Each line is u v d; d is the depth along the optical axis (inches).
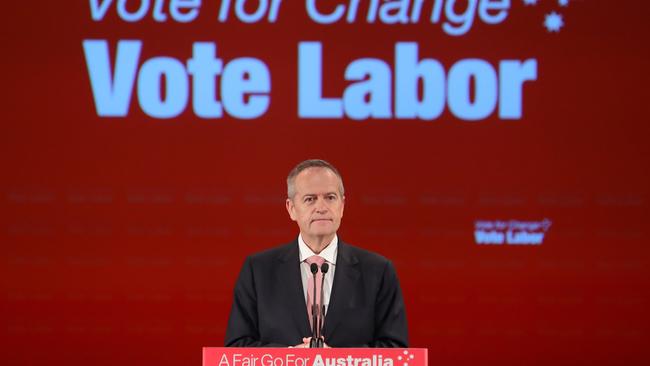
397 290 366.6
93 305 705.0
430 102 703.7
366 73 703.7
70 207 701.9
